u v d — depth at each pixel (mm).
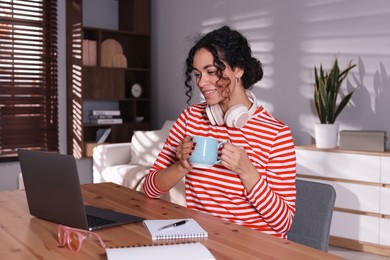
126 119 5699
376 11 3883
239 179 1587
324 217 1581
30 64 4891
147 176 1781
